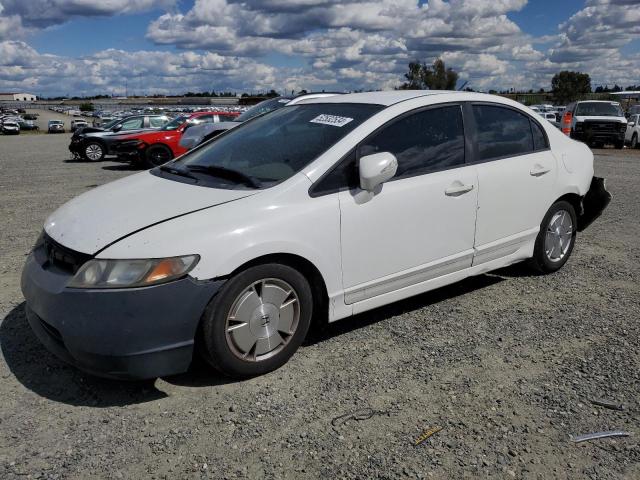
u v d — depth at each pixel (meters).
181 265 2.83
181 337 2.87
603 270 5.15
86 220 3.16
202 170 3.69
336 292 3.43
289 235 3.13
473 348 3.58
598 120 21.55
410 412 2.87
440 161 3.89
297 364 3.37
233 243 2.95
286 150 3.59
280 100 10.55
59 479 2.39
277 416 2.84
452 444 2.62
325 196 3.31
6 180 12.03
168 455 2.55
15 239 6.29
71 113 127.31
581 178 4.91
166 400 2.99
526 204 4.46
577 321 4.00
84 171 14.35
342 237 3.37
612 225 7.00
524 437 2.67
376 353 3.51
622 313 4.14
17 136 42.66
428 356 3.47
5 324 3.88
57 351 2.95
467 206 4.00
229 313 3.01
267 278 3.12
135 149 15.05
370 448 2.59
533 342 3.66
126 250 2.83
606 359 3.43
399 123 3.70
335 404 2.95
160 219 3.01
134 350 2.78
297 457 2.53
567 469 2.45
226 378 3.21
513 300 4.40
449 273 4.06
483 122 4.21
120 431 2.72
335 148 3.41
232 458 2.53
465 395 3.03
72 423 2.78
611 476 2.41
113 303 2.75
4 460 2.50
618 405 2.92
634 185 10.52
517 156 4.40
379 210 3.51
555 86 66.62
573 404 2.94
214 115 16.66
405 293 3.82
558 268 5.02
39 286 2.98
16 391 3.06
